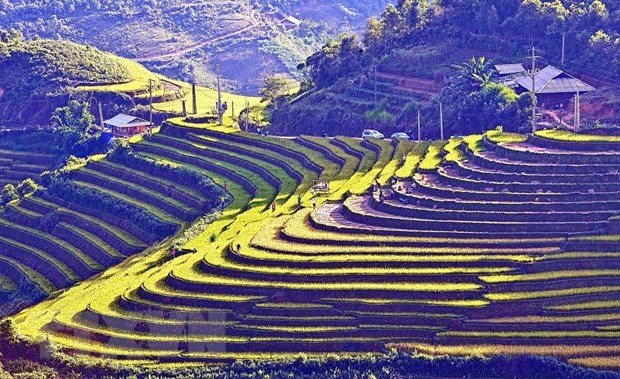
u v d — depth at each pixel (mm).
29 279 154250
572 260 118625
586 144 140625
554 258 118938
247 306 114688
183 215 162625
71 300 124562
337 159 169125
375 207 136125
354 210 135125
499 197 132375
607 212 126812
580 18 192000
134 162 190750
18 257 165500
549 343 107438
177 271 122062
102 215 172250
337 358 106625
